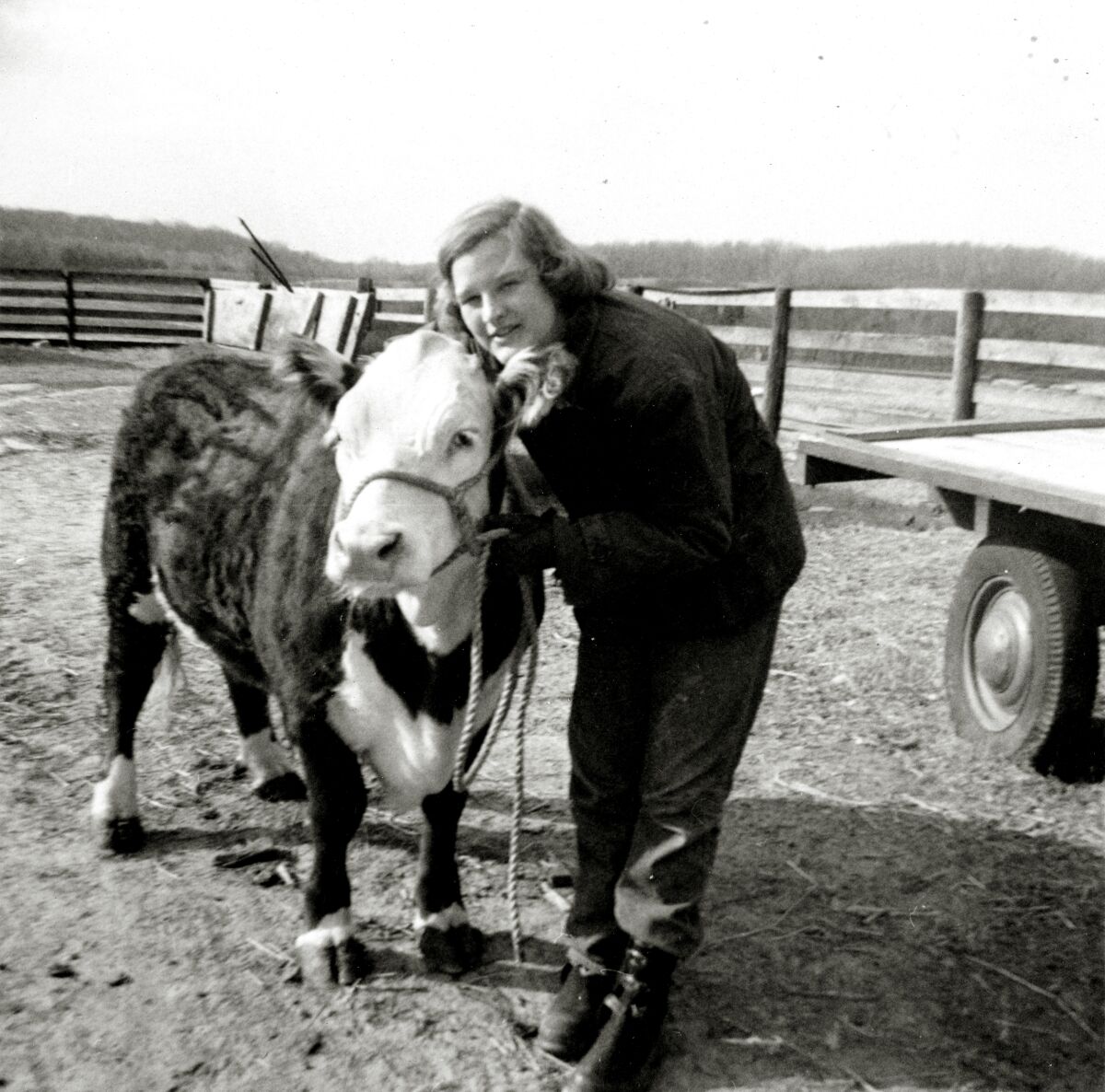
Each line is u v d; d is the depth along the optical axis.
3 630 5.43
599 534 2.36
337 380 2.60
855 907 3.31
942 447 4.76
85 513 7.94
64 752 4.19
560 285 2.38
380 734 2.79
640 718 2.67
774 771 4.18
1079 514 3.34
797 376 10.95
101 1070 2.58
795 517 2.63
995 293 8.74
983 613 4.33
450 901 3.06
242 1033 2.72
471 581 2.62
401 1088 2.56
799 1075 2.64
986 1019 2.84
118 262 38.53
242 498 3.18
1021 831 3.72
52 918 3.16
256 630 3.00
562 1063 2.66
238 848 3.58
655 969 2.54
